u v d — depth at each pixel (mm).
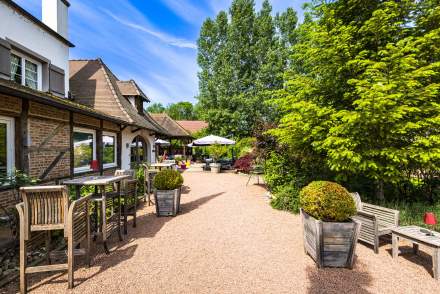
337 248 3811
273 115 23781
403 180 6727
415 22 6000
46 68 8734
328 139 5539
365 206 5223
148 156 16812
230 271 3729
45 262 3973
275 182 8875
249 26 26188
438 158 5348
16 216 4215
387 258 4191
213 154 21594
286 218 6574
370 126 5371
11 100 5477
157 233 5391
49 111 6699
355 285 3367
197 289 3256
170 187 6879
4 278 3457
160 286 3320
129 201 6234
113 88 12883
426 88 5098
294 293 3186
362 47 6184
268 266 3887
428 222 4293
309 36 6652
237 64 25938
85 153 8875
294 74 7812
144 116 16469
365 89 4996
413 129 5414
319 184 4188
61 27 10078
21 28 7750
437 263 3486
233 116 24328
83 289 3230
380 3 6312
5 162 5551
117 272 3676
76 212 3420
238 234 5328
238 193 10305
